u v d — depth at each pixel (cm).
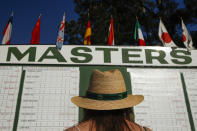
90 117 130
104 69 290
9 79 278
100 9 1221
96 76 137
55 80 280
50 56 292
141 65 296
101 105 126
